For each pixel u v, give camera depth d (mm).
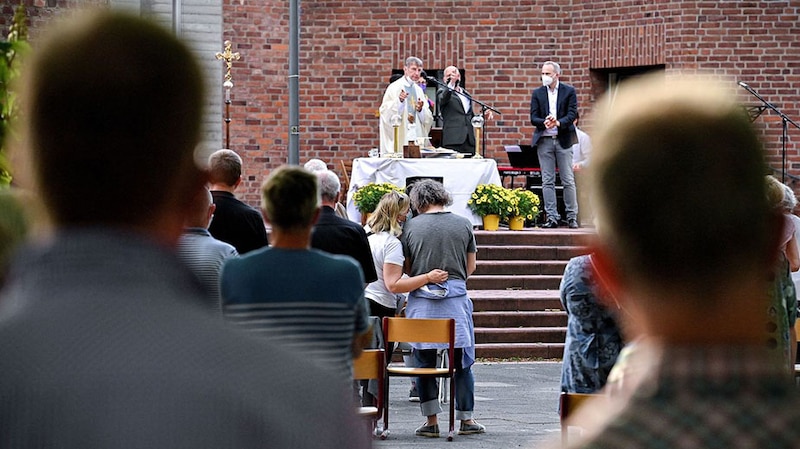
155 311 2357
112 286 2387
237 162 13633
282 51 33938
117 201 2586
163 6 25891
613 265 2654
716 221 2537
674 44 32781
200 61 2678
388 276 15961
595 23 34094
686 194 2551
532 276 27062
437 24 34781
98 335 2291
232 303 8297
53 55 2586
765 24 32750
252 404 2264
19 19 7141
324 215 14117
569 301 10539
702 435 2416
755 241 2553
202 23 28984
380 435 15594
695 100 2617
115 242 2465
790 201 12828
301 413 2303
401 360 24172
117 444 2191
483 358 24141
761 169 2570
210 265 10289
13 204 4852
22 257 2461
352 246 14023
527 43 34688
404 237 16312
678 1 32719
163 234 2643
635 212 2574
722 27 32719
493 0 34750
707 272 2543
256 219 13555
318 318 8234
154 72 2600
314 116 34562
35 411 2209
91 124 2562
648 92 2664
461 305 16094
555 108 29969
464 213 28938
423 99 30594
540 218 31766
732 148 2564
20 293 2426
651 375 2518
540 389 20406
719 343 2549
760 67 32750
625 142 2609
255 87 33719
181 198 2688
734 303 2551
